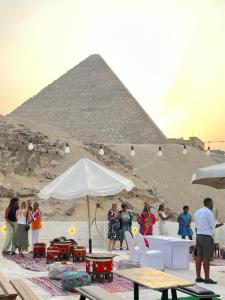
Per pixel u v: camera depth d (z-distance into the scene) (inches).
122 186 633.0
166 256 629.3
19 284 343.0
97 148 4156.0
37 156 3501.5
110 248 786.2
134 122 6181.1
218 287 476.7
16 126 3973.9
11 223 728.3
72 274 447.8
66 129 6279.5
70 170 646.5
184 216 771.4
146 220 783.1
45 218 2338.8
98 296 298.7
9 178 3068.4
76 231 900.0
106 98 6392.7
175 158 4758.9
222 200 4067.4
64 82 6678.2
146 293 440.1
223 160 5413.4
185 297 418.3
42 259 681.0
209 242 500.4
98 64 6702.8
